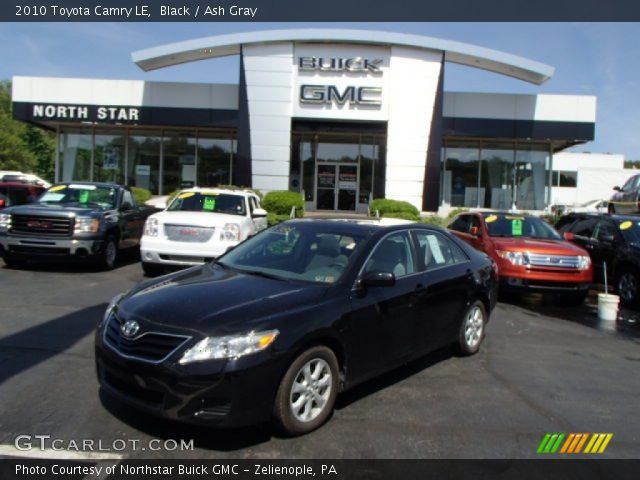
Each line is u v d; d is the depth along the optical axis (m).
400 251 5.21
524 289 9.34
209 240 9.55
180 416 3.53
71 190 11.82
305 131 21.64
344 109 20.84
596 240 11.12
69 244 10.21
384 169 22.78
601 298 8.66
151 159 23.70
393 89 20.80
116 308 4.20
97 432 3.86
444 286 5.52
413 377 5.34
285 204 19.00
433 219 18.95
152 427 3.96
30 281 9.53
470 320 6.10
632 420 4.46
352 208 23.27
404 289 4.96
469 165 23.84
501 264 9.55
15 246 10.25
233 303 3.94
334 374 4.15
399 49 20.72
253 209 11.41
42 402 4.34
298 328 3.85
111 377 3.95
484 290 6.20
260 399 3.62
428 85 20.89
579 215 12.27
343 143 23.22
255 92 20.77
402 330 4.89
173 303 3.96
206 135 23.58
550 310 9.26
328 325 4.05
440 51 20.77
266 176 20.88
